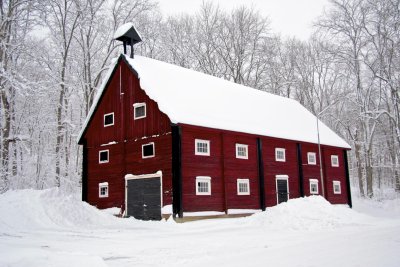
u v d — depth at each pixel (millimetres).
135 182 25547
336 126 54812
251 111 31250
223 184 25469
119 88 28000
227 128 25438
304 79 56062
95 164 28812
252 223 20031
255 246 12414
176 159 22922
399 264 8484
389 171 62812
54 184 33469
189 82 29391
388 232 15195
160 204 23703
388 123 52125
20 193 22344
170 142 23844
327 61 46438
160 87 25453
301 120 37156
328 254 10148
